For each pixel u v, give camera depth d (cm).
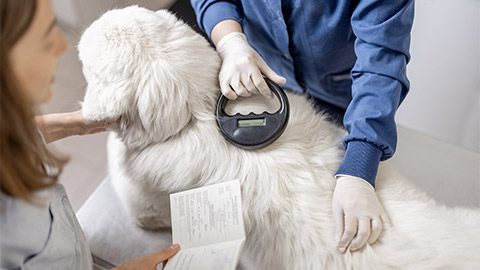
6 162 47
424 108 174
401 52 90
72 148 179
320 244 79
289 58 120
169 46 84
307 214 81
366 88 89
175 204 83
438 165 123
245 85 89
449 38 185
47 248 63
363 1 90
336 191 84
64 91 191
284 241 81
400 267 74
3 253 57
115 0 203
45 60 49
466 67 179
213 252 76
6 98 43
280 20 105
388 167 95
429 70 180
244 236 77
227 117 85
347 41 109
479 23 188
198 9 116
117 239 112
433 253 75
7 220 55
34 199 55
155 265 77
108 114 84
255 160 85
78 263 74
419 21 191
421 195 90
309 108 98
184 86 83
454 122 170
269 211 82
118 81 81
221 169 84
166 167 86
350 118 89
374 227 78
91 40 83
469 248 75
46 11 46
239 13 114
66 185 168
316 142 91
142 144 89
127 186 103
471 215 84
